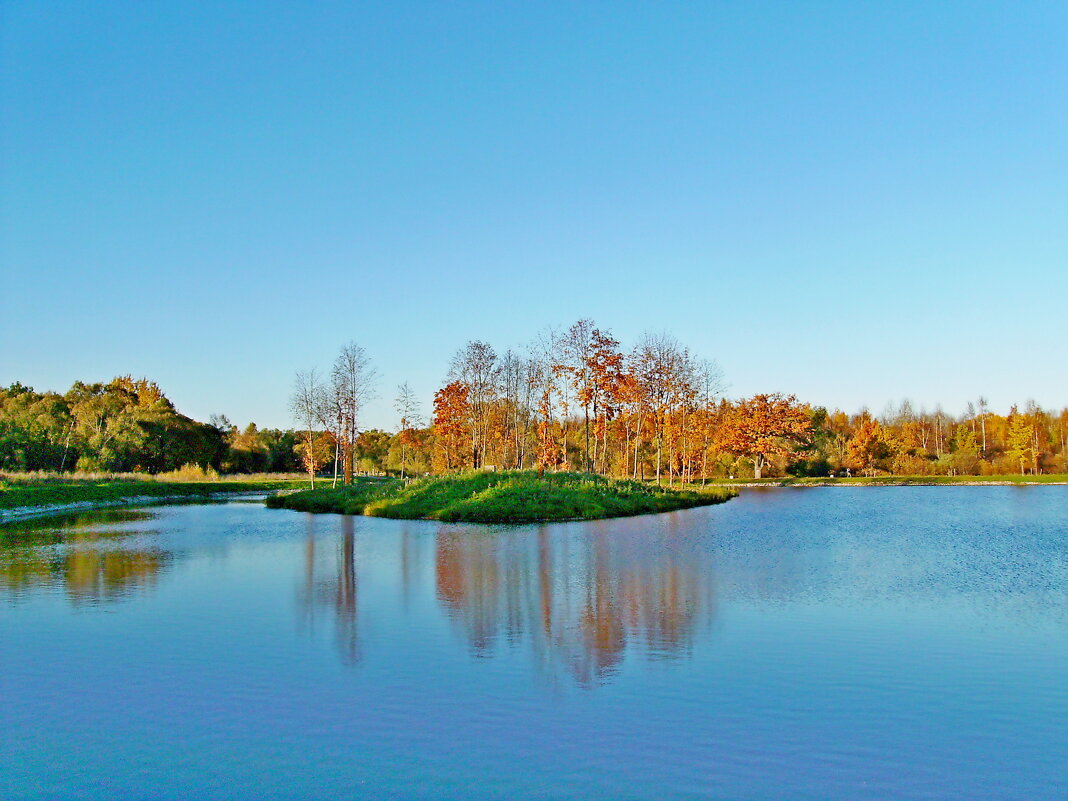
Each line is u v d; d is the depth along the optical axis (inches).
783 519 1838.1
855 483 3959.2
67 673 543.8
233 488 3284.9
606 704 474.0
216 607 767.7
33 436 3550.7
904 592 833.5
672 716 454.3
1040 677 524.1
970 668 544.4
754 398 4271.7
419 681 520.7
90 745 419.5
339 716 456.4
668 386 2819.9
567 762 392.2
